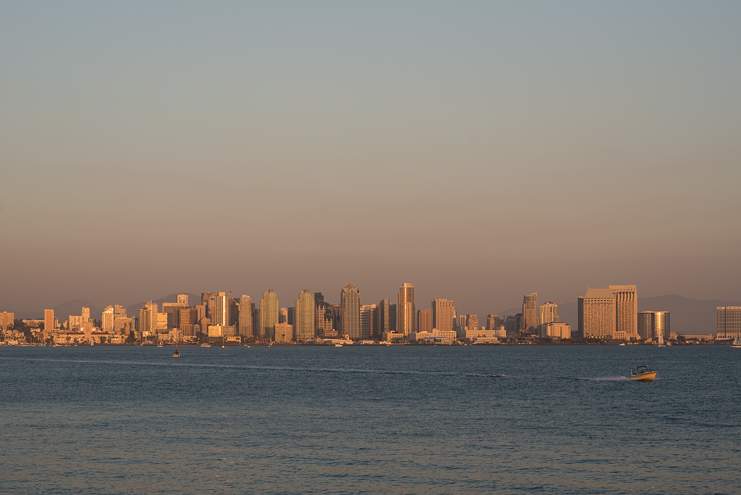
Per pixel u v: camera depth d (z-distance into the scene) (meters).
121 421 91.62
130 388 149.25
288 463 65.12
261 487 56.88
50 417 95.62
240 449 71.44
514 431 84.44
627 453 70.62
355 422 91.69
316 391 141.62
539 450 71.94
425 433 82.31
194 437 78.50
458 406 111.38
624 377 190.12
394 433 82.19
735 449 73.06
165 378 185.25
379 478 59.84
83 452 69.25
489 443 75.75
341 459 67.00
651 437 80.56
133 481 58.28
